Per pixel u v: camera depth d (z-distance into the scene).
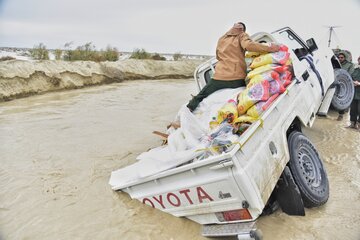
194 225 3.40
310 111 4.61
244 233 2.82
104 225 3.53
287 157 3.46
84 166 5.17
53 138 6.64
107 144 6.23
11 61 12.48
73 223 3.59
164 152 3.73
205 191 3.05
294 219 3.44
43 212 3.84
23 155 5.67
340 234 3.19
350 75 7.05
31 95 11.91
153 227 3.45
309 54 5.72
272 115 3.52
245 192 2.77
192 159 3.28
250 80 3.94
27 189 4.41
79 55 18.02
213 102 4.29
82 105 10.20
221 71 4.51
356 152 5.37
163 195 3.51
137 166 3.95
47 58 16.06
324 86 5.61
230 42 4.50
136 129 7.28
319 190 3.67
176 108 9.65
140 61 19.64
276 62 3.97
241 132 3.53
